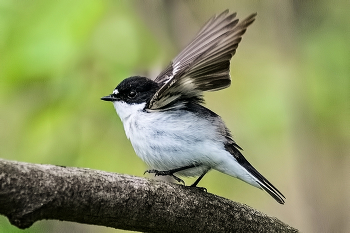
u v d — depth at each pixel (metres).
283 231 7.71
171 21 12.28
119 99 8.77
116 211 6.19
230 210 7.23
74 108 10.76
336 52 12.52
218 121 8.54
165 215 6.62
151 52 10.75
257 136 13.30
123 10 10.62
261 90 13.33
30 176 5.61
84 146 11.01
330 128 13.05
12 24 10.27
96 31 10.45
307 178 13.44
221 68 7.78
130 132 8.53
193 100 8.53
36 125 10.66
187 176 8.72
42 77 10.28
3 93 10.42
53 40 10.24
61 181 5.80
